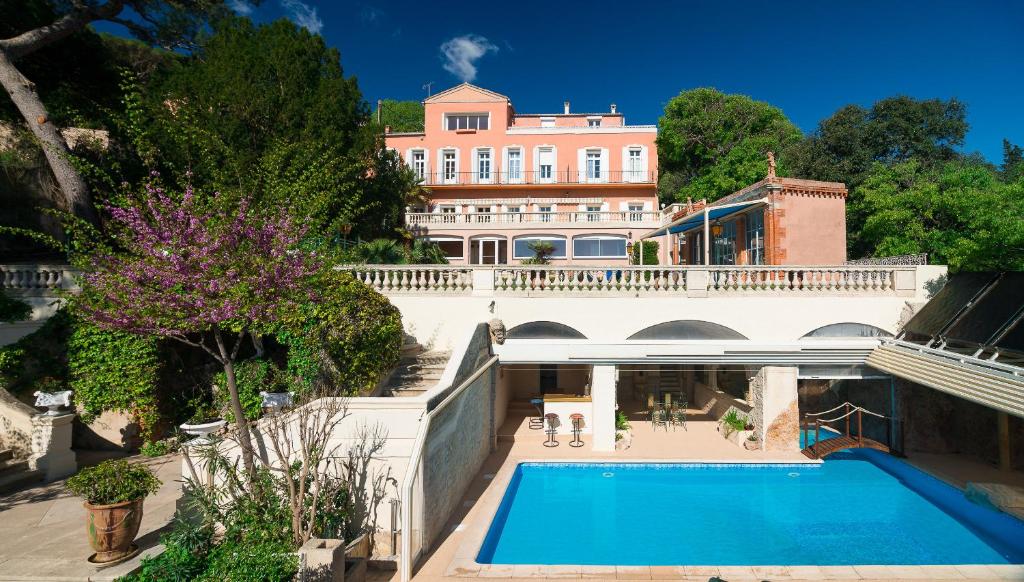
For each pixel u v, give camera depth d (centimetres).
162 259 667
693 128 3541
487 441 1366
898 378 1370
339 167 1744
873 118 3500
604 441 1407
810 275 1545
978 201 1443
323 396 880
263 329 784
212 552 620
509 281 1478
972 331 1130
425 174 3619
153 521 796
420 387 1138
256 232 703
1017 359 1076
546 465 1316
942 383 1080
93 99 1902
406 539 730
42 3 1644
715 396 1789
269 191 776
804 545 906
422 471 796
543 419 1669
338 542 633
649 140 3556
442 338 1468
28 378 1083
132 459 1062
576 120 4169
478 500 1045
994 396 941
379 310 1135
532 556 866
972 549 891
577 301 1461
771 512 1046
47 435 952
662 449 1416
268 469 752
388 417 832
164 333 680
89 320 685
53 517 791
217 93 1681
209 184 821
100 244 705
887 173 2448
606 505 1085
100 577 625
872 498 1120
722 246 2280
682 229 2539
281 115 1758
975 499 1055
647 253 2847
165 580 568
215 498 730
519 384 2023
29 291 1205
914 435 1381
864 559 858
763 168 3209
